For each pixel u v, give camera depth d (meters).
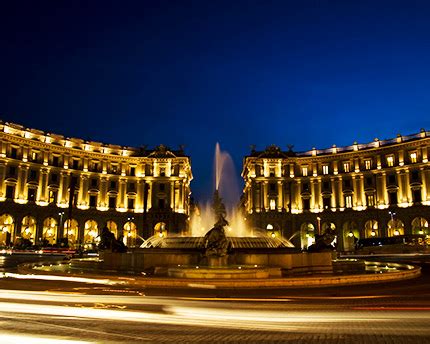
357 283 21.55
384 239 77.50
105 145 102.56
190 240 33.59
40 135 90.94
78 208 94.06
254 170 103.31
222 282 19.69
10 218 83.56
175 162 104.75
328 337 9.48
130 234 99.06
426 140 88.44
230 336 9.56
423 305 14.27
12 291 17.55
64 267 32.69
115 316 11.96
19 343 8.75
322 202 99.56
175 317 11.85
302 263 27.52
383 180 93.75
